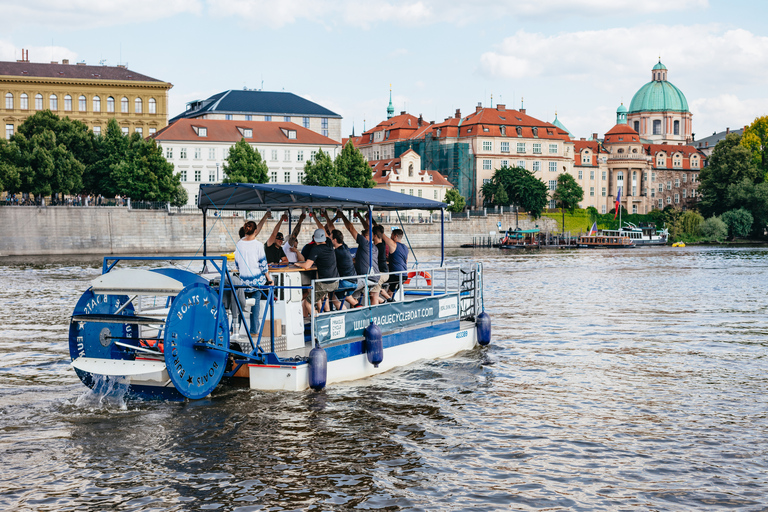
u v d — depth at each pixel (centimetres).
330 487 972
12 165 8275
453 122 14462
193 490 960
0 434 1184
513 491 965
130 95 12125
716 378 1636
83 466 1044
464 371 1680
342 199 1538
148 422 1238
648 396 1465
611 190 16525
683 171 17400
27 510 899
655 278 4800
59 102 11775
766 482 1000
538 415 1317
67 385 1523
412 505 918
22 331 2295
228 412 1291
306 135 11950
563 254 8875
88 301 1373
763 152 14150
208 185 1541
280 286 1425
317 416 1276
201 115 13488
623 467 1056
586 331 2347
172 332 1269
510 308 3025
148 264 6147
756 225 13175
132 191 8894
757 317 2720
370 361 1567
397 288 1836
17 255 7906
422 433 1201
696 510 910
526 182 12875
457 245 11488
